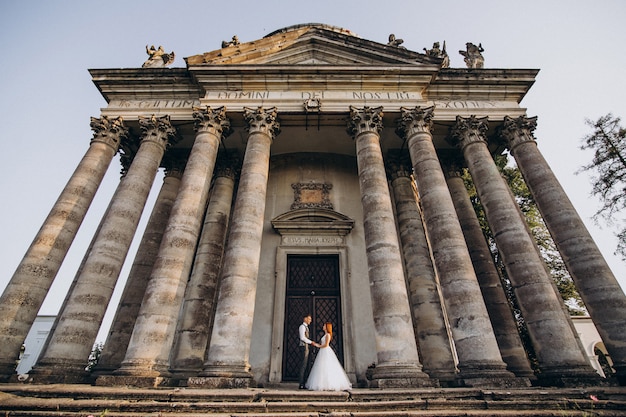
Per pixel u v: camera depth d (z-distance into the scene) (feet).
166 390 25.17
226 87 52.95
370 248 38.81
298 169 64.34
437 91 54.95
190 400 23.84
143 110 53.78
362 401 24.72
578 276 39.73
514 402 23.95
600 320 36.96
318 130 58.34
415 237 53.52
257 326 48.85
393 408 23.18
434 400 24.16
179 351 43.34
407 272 52.39
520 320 65.16
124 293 47.50
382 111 50.21
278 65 52.11
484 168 47.44
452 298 36.09
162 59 60.39
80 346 36.29
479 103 54.90
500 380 30.60
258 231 40.60
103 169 49.01
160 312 34.88
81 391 24.06
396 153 61.72
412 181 67.10
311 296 52.42
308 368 46.68
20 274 38.40
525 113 53.26
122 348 43.60
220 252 51.93
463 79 54.34
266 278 52.80
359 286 52.47
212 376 30.68
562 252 41.83
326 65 52.54
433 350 45.03
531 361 59.26
